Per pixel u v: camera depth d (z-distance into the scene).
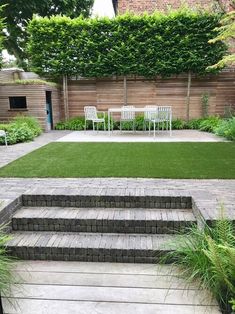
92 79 10.05
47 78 10.08
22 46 15.62
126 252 2.60
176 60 9.23
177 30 9.04
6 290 2.18
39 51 9.58
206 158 4.95
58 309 2.02
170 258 2.55
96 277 2.39
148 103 10.10
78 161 4.86
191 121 9.79
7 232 2.88
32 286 2.27
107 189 3.40
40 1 13.22
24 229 3.00
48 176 4.01
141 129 9.49
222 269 1.92
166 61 9.27
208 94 9.84
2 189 3.43
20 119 8.20
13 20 13.97
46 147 6.19
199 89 9.91
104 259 2.64
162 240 2.75
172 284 2.28
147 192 3.28
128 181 3.77
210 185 3.55
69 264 2.61
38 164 4.66
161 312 1.98
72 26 9.27
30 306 2.05
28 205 3.29
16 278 2.37
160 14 9.06
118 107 10.16
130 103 10.15
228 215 2.58
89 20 9.20
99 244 2.68
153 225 2.89
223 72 9.73
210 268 2.11
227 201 2.97
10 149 6.03
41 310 2.01
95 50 9.37
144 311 1.99
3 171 4.25
